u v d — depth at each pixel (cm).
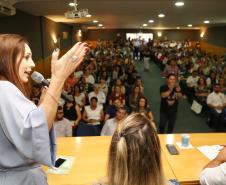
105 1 555
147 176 90
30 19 752
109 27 1598
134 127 92
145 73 1145
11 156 89
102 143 248
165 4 609
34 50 783
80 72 781
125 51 1436
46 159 82
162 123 449
